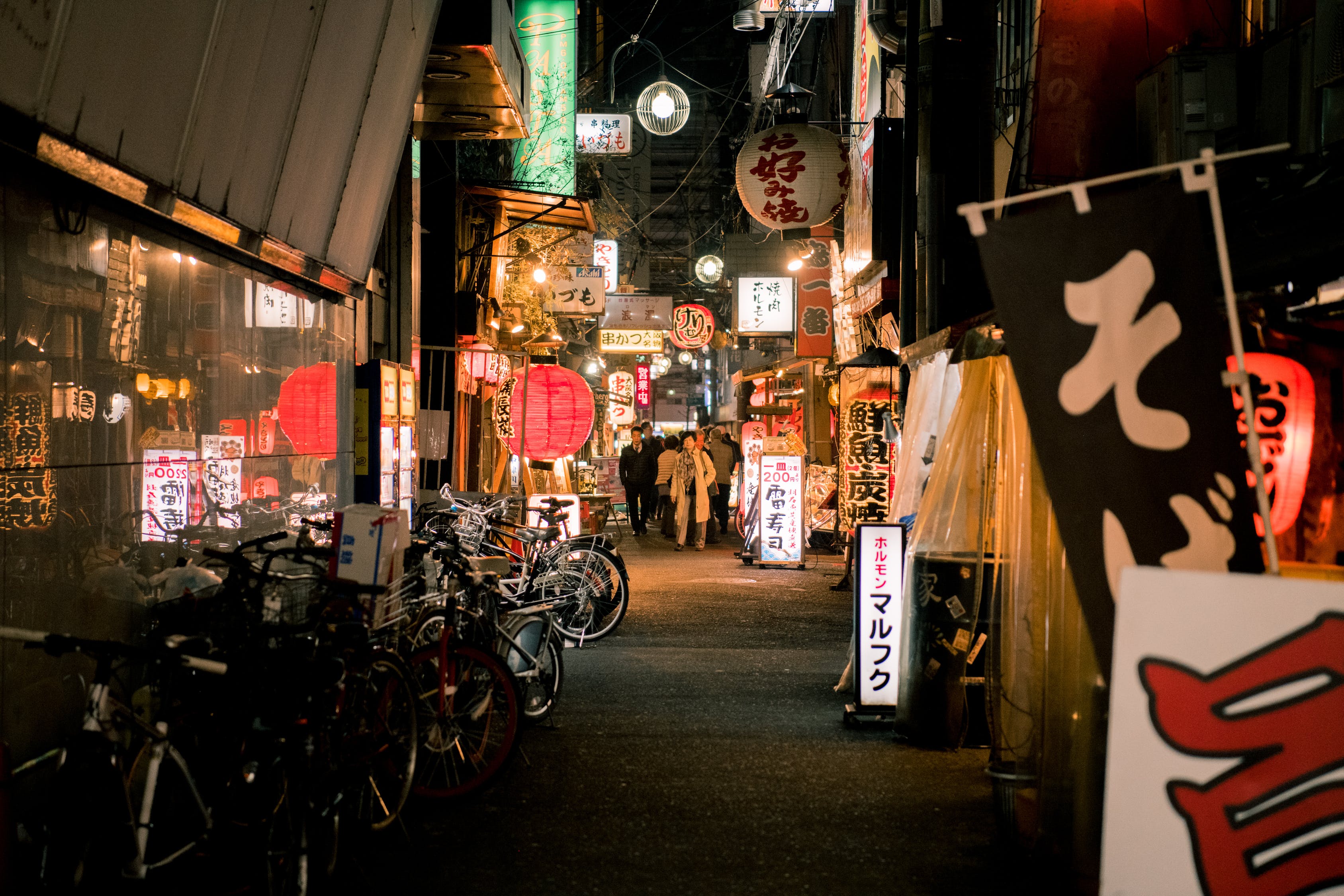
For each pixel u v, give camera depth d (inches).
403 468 403.5
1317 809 104.1
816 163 535.2
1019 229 128.7
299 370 314.2
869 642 290.7
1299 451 169.0
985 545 263.9
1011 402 213.6
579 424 523.5
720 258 1159.0
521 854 193.5
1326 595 105.0
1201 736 106.4
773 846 198.1
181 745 162.4
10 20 146.1
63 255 182.5
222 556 185.2
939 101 372.5
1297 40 258.2
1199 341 124.9
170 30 192.2
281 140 261.4
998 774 202.4
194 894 160.4
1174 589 108.0
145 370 213.5
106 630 193.6
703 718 297.7
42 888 136.7
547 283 896.9
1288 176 221.3
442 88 426.0
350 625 181.8
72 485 184.1
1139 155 308.8
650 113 781.9
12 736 162.2
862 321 729.0
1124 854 107.3
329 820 167.9
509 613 283.3
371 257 371.9
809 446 928.9
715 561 726.5
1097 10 326.0
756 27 764.0
